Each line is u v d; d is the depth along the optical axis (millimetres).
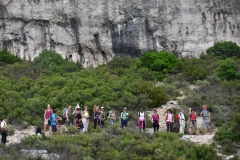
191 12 60781
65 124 34562
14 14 56594
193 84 48438
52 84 41531
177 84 46938
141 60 52469
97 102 37469
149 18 59031
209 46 60562
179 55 59344
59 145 26750
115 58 55000
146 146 26688
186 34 60125
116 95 39469
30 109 36219
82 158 25359
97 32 58062
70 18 57812
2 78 43938
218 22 61906
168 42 59188
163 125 34938
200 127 34031
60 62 52750
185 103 40531
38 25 57062
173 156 25703
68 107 34969
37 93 39500
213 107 38344
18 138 30500
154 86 43906
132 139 28203
